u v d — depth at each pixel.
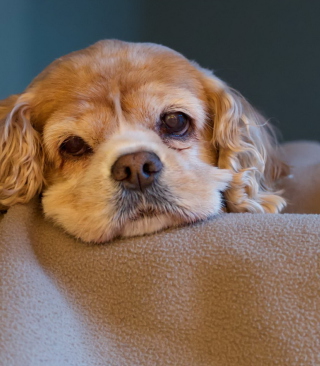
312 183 1.55
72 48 2.36
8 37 2.07
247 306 0.83
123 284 0.90
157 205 1.02
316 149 1.90
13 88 2.12
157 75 1.20
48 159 1.22
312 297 0.81
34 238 1.03
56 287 0.91
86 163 1.17
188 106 1.21
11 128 1.22
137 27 2.57
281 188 1.55
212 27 2.56
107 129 1.15
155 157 1.05
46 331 0.81
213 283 0.86
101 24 2.45
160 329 0.86
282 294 0.82
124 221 1.01
